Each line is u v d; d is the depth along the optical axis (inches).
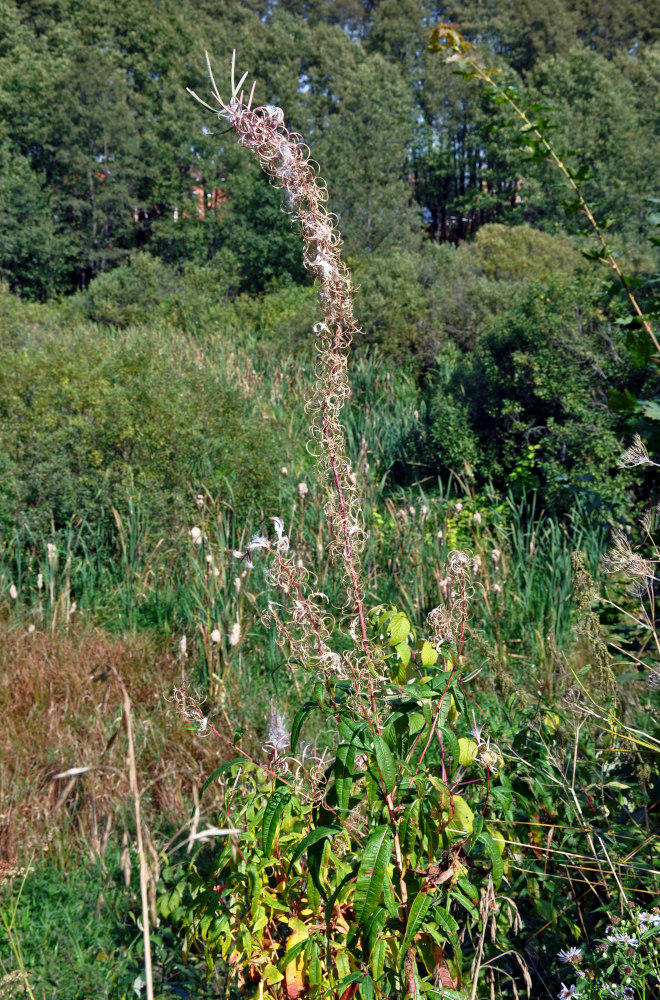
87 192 1379.2
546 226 1359.5
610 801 105.7
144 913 55.1
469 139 1697.8
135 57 1626.5
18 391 288.2
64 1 1781.5
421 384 546.6
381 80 1451.8
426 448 376.5
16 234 1269.7
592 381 323.9
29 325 570.6
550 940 100.5
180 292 805.2
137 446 286.8
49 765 161.9
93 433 281.1
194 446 290.0
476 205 1701.5
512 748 108.3
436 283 615.2
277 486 297.6
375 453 386.6
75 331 560.4
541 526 289.1
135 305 799.7
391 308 563.8
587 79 1648.6
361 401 481.4
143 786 150.1
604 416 305.1
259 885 80.0
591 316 331.0
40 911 127.6
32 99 1422.2
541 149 121.9
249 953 80.4
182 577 259.6
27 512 274.4
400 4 2212.1
